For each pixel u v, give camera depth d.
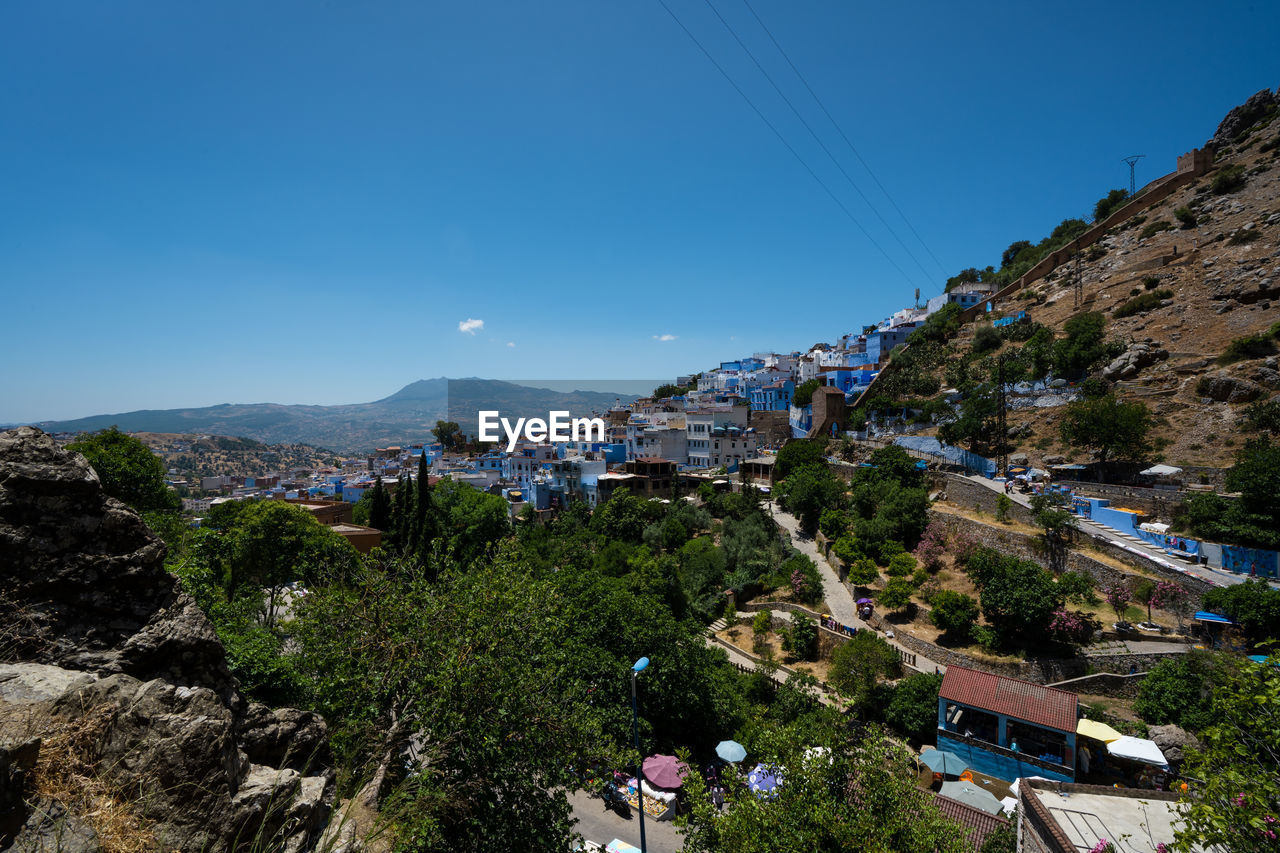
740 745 26.39
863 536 50.94
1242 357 53.09
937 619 37.75
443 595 17.14
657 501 72.31
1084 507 43.50
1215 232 77.19
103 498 8.81
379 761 13.00
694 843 15.82
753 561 55.38
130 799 6.44
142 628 8.67
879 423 78.56
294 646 21.66
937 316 101.38
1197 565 34.72
